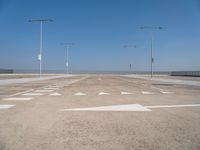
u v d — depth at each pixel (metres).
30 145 5.02
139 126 6.62
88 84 25.19
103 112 8.69
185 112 8.80
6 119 7.45
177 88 20.47
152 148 4.86
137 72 116.00
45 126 6.60
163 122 7.12
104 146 4.96
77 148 4.83
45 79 37.56
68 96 13.68
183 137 5.60
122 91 17.09
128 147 4.91
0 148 4.84
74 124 6.83
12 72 93.12
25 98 12.66
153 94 15.17
